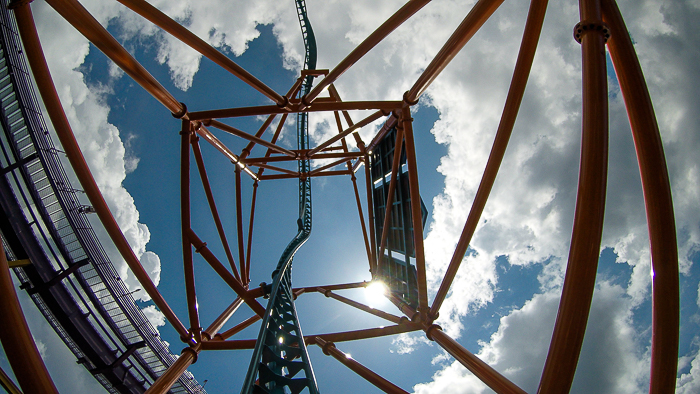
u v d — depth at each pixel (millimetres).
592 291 5309
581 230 5352
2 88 17406
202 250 12688
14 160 18125
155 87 10117
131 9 8641
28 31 7195
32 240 19000
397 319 16578
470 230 9727
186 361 10961
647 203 6430
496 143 8547
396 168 16406
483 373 8891
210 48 10453
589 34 6020
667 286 6094
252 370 7176
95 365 22234
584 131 5637
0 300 5047
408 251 18078
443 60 9523
